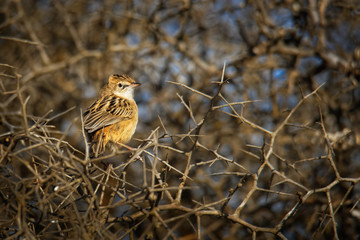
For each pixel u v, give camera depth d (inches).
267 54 590.9
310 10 583.2
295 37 591.8
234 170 516.7
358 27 592.4
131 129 516.7
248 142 529.0
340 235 458.0
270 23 598.5
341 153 482.9
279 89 583.2
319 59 615.2
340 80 560.7
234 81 593.0
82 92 640.4
